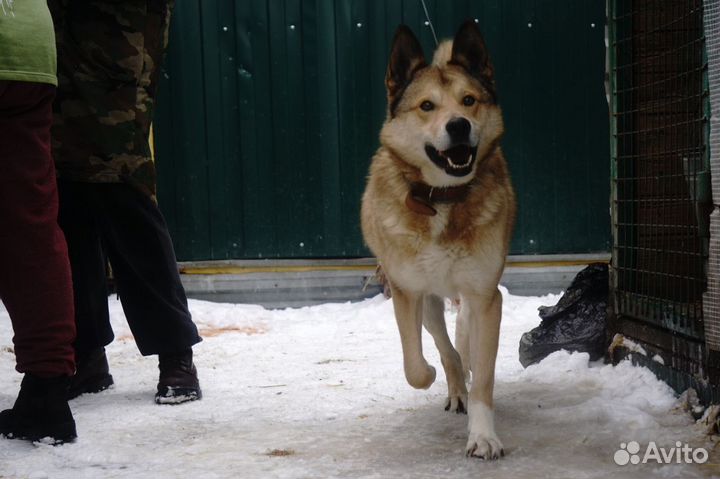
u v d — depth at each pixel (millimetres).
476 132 2955
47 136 2816
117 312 5926
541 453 2648
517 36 6605
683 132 3549
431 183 2979
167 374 3535
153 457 2711
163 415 3293
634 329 3641
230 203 6637
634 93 3777
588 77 6664
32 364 2820
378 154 3314
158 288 3525
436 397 3490
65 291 2850
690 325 3135
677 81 3582
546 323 4105
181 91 6551
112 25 3441
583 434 2809
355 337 5207
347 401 3453
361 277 6609
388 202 3070
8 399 3545
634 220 3770
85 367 3688
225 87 6566
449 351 3334
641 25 3732
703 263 3066
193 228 6633
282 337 5293
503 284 6656
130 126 3508
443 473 2490
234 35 6539
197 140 6590
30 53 2684
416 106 3080
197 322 5871
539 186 6703
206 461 2658
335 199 6660
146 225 3549
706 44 2887
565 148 6699
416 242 2971
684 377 3164
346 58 6578
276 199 6652
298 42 6559
